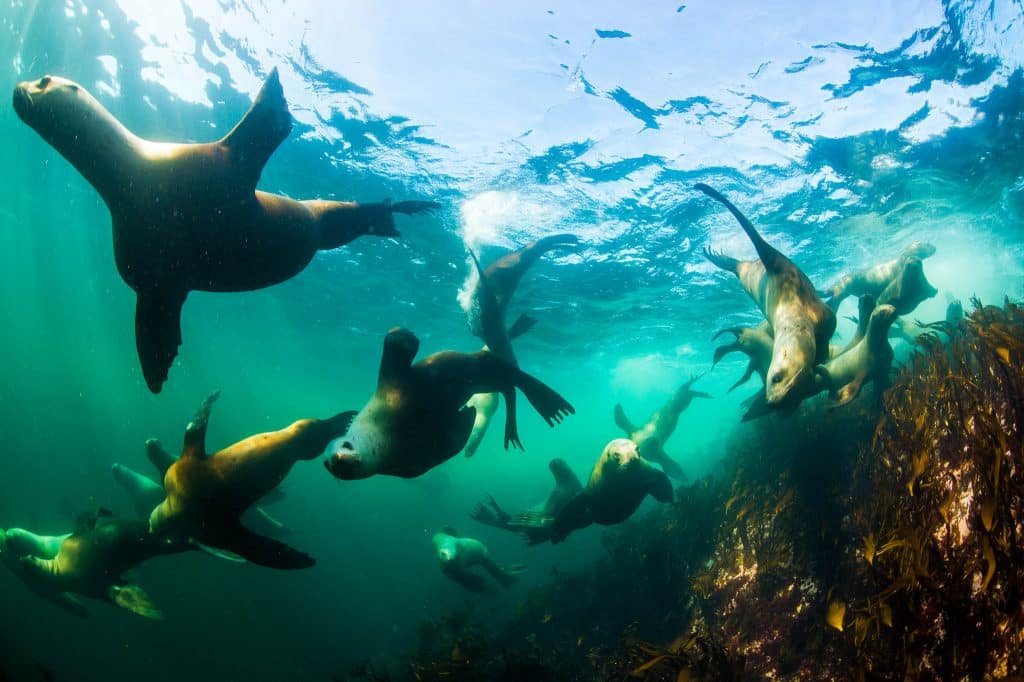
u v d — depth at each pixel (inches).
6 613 1813.5
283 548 192.9
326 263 687.7
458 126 407.2
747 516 349.1
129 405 2536.9
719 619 313.9
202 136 454.6
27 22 394.9
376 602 1392.7
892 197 511.5
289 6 328.5
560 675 355.3
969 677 163.8
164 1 346.3
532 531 373.1
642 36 330.3
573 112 388.8
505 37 334.0
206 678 1083.3
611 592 443.8
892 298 360.5
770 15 318.3
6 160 627.5
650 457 572.4
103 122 116.3
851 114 396.5
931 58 351.3
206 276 136.9
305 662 1117.7
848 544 263.0
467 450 417.4
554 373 1230.3
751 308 776.9
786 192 491.2
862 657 202.1
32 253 903.7
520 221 536.7
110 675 1187.9
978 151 446.0
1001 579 164.6
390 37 340.2
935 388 239.5
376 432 136.3
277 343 1151.6
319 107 404.2
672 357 1109.1
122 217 122.7
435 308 811.4
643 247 586.2
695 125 400.5
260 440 195.6
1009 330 203.3
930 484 206.2
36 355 1688.0
